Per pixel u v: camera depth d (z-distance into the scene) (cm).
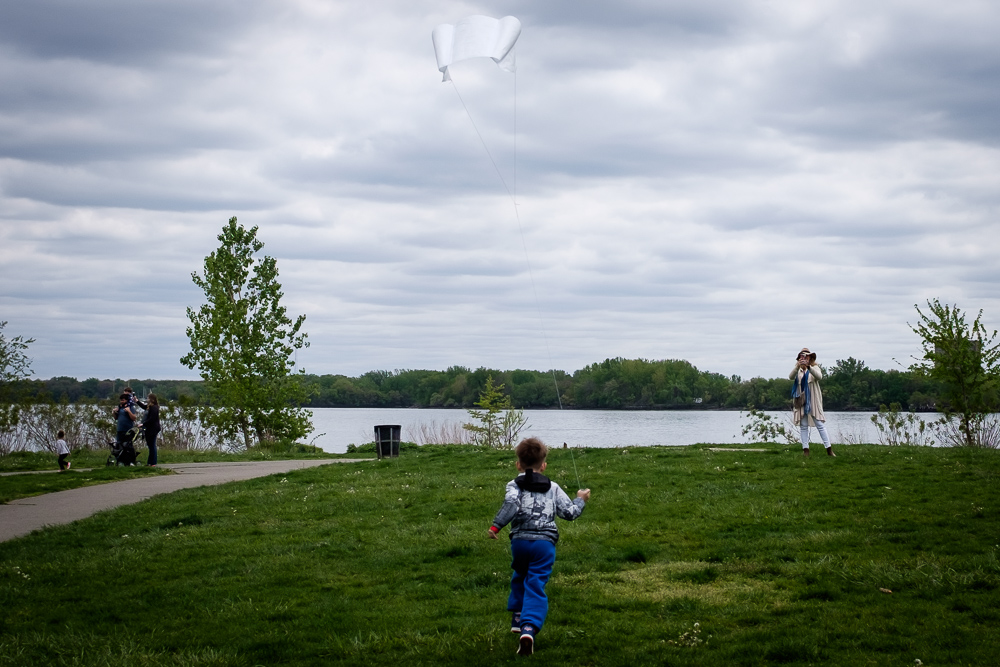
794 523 1121
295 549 1090
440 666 647
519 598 705
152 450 2400
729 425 5766
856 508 1190
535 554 686
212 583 930
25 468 2392
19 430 3300
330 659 675
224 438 3419
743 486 1412
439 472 1839
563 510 704
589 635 712
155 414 2409
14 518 1420
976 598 748
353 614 795
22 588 916
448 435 3250
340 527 1237
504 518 684
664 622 745
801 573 874
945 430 2411
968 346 2353
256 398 3356
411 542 1115
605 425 5825
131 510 1445
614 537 1094
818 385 1750
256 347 3416
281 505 1451
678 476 1552
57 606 847
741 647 658
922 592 780
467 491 1518
